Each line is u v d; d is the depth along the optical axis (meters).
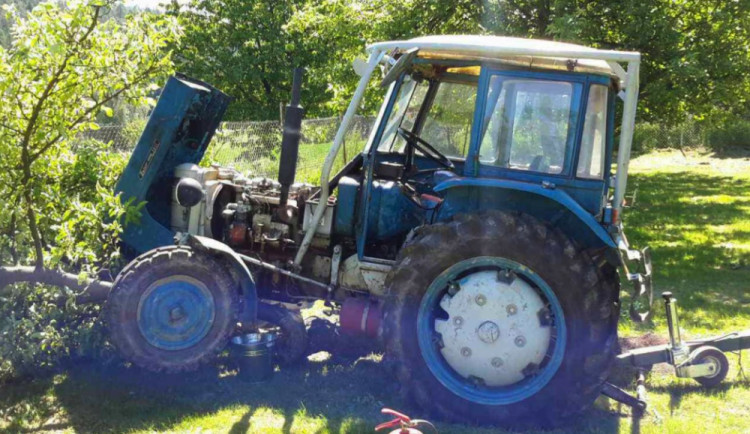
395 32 12.55
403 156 5.15
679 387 4.79
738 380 4.89
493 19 11.82
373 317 4.70
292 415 4.09
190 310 4.50
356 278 4.86
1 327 4.45
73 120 4.75
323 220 4.89
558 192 4.07
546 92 4.21
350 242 4.94
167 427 3.90
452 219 4.16
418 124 5.19
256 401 4.29
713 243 10.92
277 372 4.78
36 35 4.15
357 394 4.46
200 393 4.39
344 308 4.76
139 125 8.28
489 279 4.17
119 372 4.66
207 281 4.51
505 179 4.24
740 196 17.64
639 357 4.66
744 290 7.75
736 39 11.73
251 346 4.56
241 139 10.37
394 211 4.75
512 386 4.18
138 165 5.11
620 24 11.20
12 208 4.47
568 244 4.01
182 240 4.63
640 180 22.42
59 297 4.67
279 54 24.31
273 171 10.73
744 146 31.47
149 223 5.12
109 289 4.66
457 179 4.19
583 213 4.01
